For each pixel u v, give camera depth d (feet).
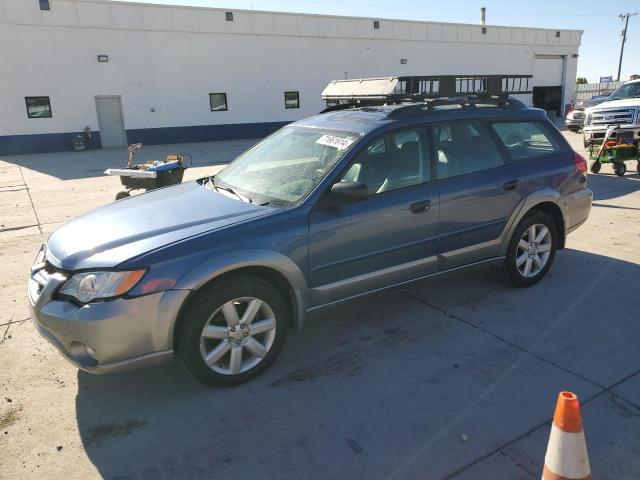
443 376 11.31
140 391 11.07
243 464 8.85
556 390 10.68
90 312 9.53
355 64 90.68
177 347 10.44
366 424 9.80
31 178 44.27
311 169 12.39
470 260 14.35
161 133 77.61
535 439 9.25
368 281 12.46
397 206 12.49
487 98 15.60
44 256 11.29
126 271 9.67
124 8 71.61
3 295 16.49
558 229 16.26
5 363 12.28
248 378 11.22
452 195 13.41
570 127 69.26
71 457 9.12
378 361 12.00
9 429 9.89
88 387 11.26
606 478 8.30
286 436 9.53
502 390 10.73
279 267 10.96
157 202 12.86
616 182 32.32
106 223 11.66
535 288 15.83
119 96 73.87
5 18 65.10
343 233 11.78
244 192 12.75
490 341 12.75
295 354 12.42
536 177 15.05
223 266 10.23
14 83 67.10
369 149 12.48
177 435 9.63
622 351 12.12
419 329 13.48
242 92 82.53
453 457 8.86
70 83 70.33
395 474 8.52
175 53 76.33
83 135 72.28
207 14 77.25
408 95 14.90
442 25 96.99
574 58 113.91
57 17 67.77
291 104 86.94
